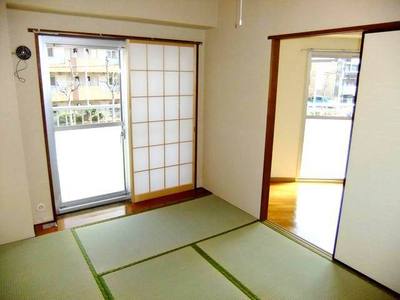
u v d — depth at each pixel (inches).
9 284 89.0
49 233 117.5
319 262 102.2
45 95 119.2
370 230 91.5
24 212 111.3
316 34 99.8
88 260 100.7
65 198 138.8
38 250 106.0
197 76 155.2
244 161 137.2
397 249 86.1
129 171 147.3
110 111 148.5
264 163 126.4
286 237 117.6
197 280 92.3
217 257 104.1
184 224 127.0
